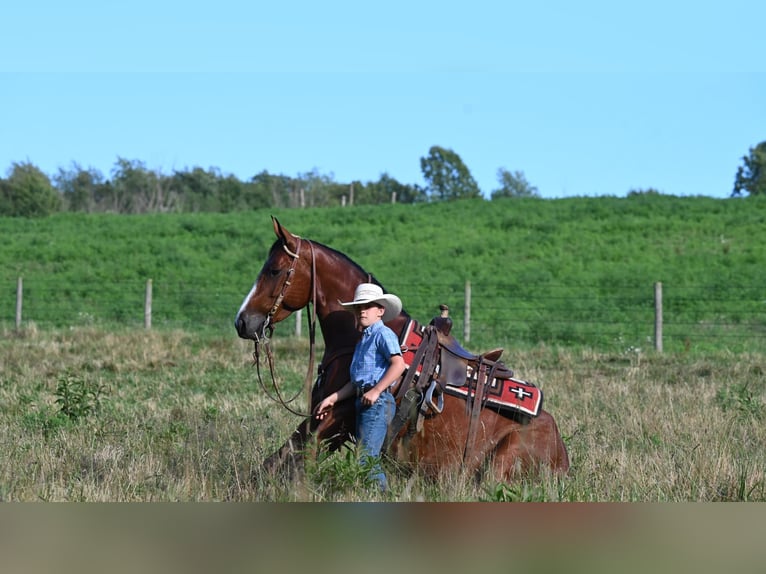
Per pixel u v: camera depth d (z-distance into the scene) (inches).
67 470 386.9
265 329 370.3
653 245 1998.0
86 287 1722.4
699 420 524.4
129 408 587.8
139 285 1738.4
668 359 967.0
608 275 1724.9
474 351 1100.5
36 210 2898.6
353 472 325.4
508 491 318.3
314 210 2694.4
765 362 922.1
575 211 2411.4
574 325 1322.6
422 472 351.6
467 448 350.3
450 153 4803.2
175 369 833.5
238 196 4104.3
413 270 1849.2
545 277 1731.1
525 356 983.0
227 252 2070.6
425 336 356.2
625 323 1344.7
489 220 2337.6
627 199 2596.0
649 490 349.7
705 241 2015.3
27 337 1096.8
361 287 341.7
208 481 358.6
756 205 2418.8
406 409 343.9
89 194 4010.8
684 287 1595.7
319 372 370.0
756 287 1589.6
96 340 1046.4
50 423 494.0
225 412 563.5
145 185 4030.5
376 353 339.0
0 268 1941.4
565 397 644.7
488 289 1631.4
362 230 2285.9
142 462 392.5
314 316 372.2
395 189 4911.4
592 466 387.9
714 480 360.5
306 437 355.3
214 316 1488.7
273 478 343.6
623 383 736.3
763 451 454.9
